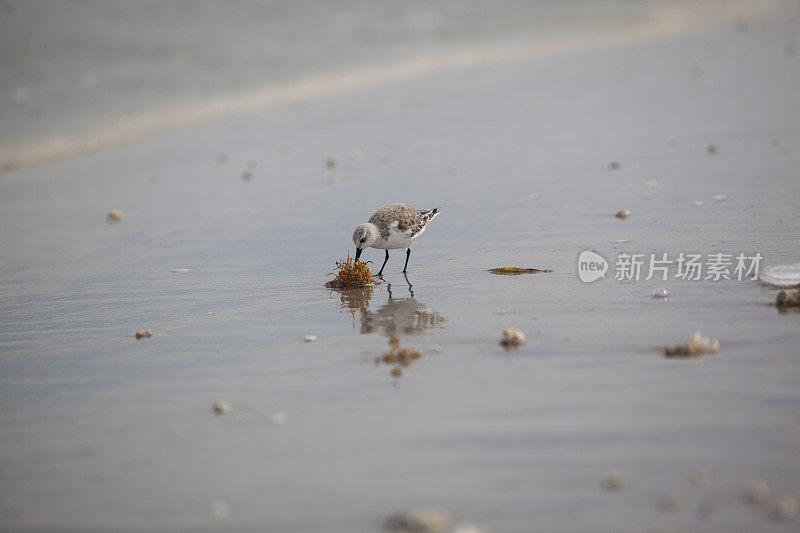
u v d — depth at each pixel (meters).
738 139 22.14
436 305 12.28
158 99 33.44
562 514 6.76
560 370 9.59
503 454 7.74
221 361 10.54
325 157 24.09
